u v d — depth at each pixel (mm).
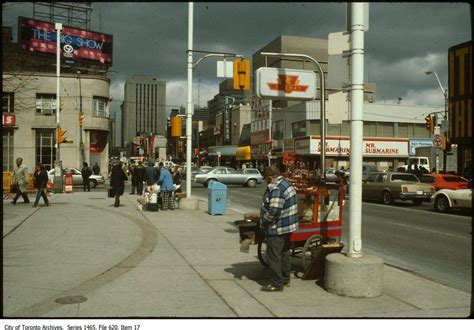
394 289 6578
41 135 48281
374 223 15148
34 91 47406
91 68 56594
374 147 51438
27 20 51719
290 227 6410
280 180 6430
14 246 9484
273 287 6355
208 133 103250
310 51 66500
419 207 21391
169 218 14734
